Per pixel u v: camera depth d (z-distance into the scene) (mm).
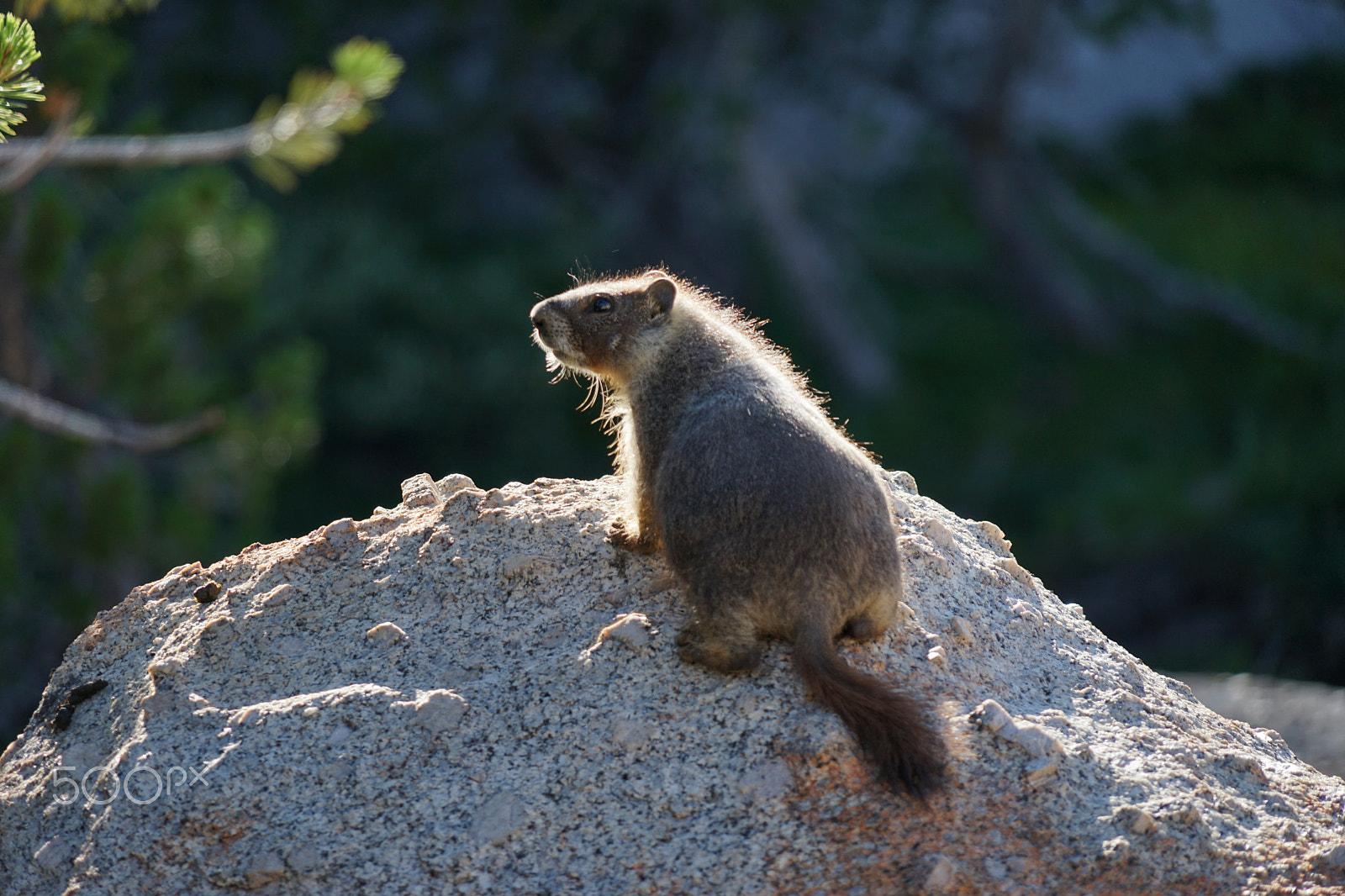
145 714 7293
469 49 29625
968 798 6422
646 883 6195
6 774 7594
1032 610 8102
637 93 31344
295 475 29578
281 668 7480
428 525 8188
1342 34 44938
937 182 41656
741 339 8203
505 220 32750
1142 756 6938
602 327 8016
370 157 27891
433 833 6449
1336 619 24797
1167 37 41062
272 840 6484
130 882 6496
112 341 17672
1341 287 37094
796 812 6367
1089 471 31078
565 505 8312
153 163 13719
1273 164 42781
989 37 32562
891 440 32625
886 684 6680
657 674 6992
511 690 7035
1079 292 35969
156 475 20094
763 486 6836
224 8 27297
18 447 16469
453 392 27016
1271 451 29219
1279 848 6461
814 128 38250
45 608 17641
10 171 14250
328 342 26641
